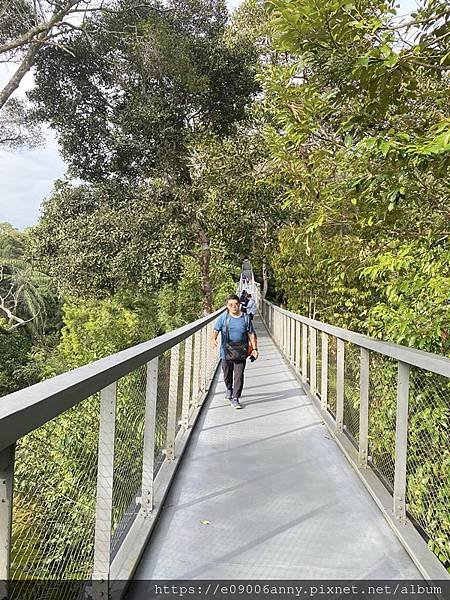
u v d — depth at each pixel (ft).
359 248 15.48
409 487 9.86
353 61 9.57
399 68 9.52
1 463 4.28
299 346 30.07
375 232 12.35
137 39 48.83
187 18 54.70
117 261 57.26
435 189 10.34
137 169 55.52
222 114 55.06
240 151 57.26
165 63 49.16
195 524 10.04
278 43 10.00
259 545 9.16
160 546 9.12
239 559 8.66
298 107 11.66
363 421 13.00
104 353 49.57
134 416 9.45
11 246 112.27
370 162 10.21
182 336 14.85
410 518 9.88
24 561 4.85
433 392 8.90
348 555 8.80
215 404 22.41
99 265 59.26
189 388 17.63
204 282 61.82
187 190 56.59
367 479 12.05
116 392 7.63
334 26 9.21
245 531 9.73
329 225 13.78
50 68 54.08
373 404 12.92
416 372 9.67
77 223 60.95
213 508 10.85
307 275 42.42
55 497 5.60
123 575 7.76
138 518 9.88
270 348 48.52
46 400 4.82
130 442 9.19
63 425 5.86
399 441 10.02
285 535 9.57
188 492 11.81
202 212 58.13
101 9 50.60
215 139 57.36
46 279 93.86
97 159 57.11
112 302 68.08
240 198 56.75
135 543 8.83
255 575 8.14
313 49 9.84
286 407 21.59
